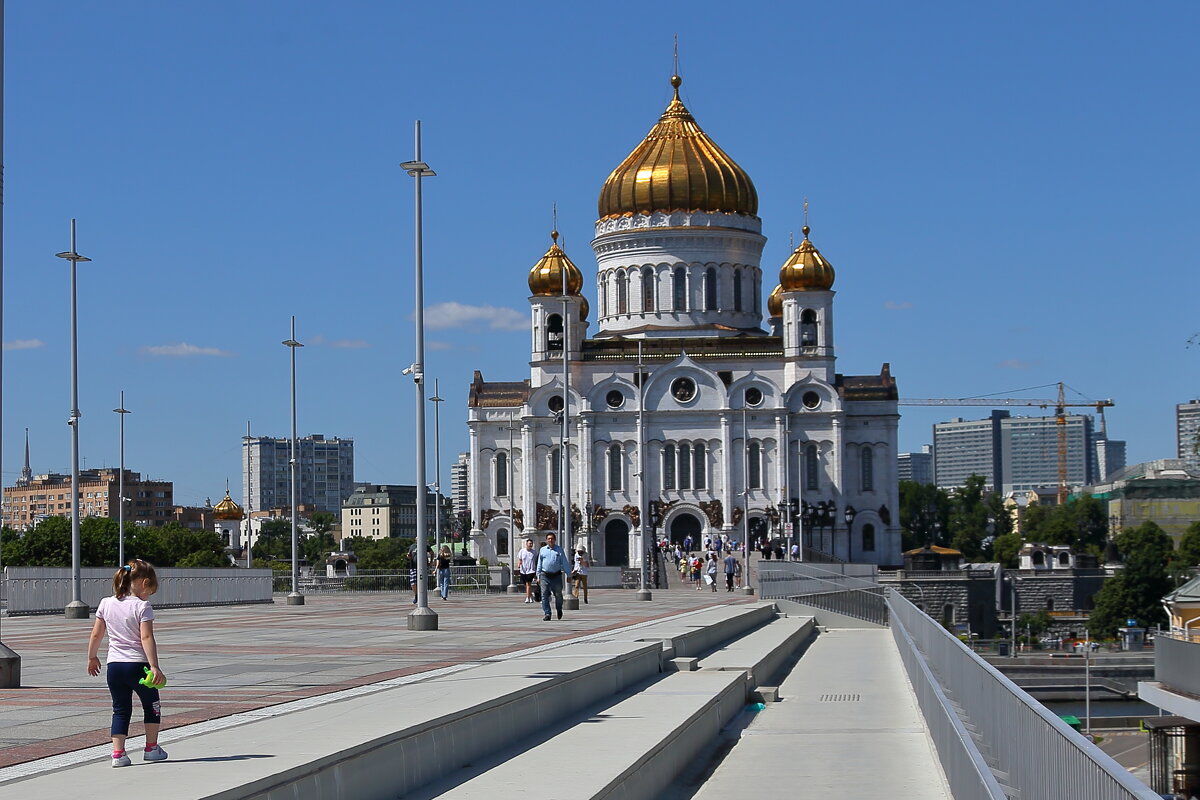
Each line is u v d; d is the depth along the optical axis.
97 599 69.81
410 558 105.06
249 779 15.70
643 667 36.25
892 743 31.00
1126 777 11.41
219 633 46.19
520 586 94.50
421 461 51.06
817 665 52.41
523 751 23.56
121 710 17.67
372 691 26.91
